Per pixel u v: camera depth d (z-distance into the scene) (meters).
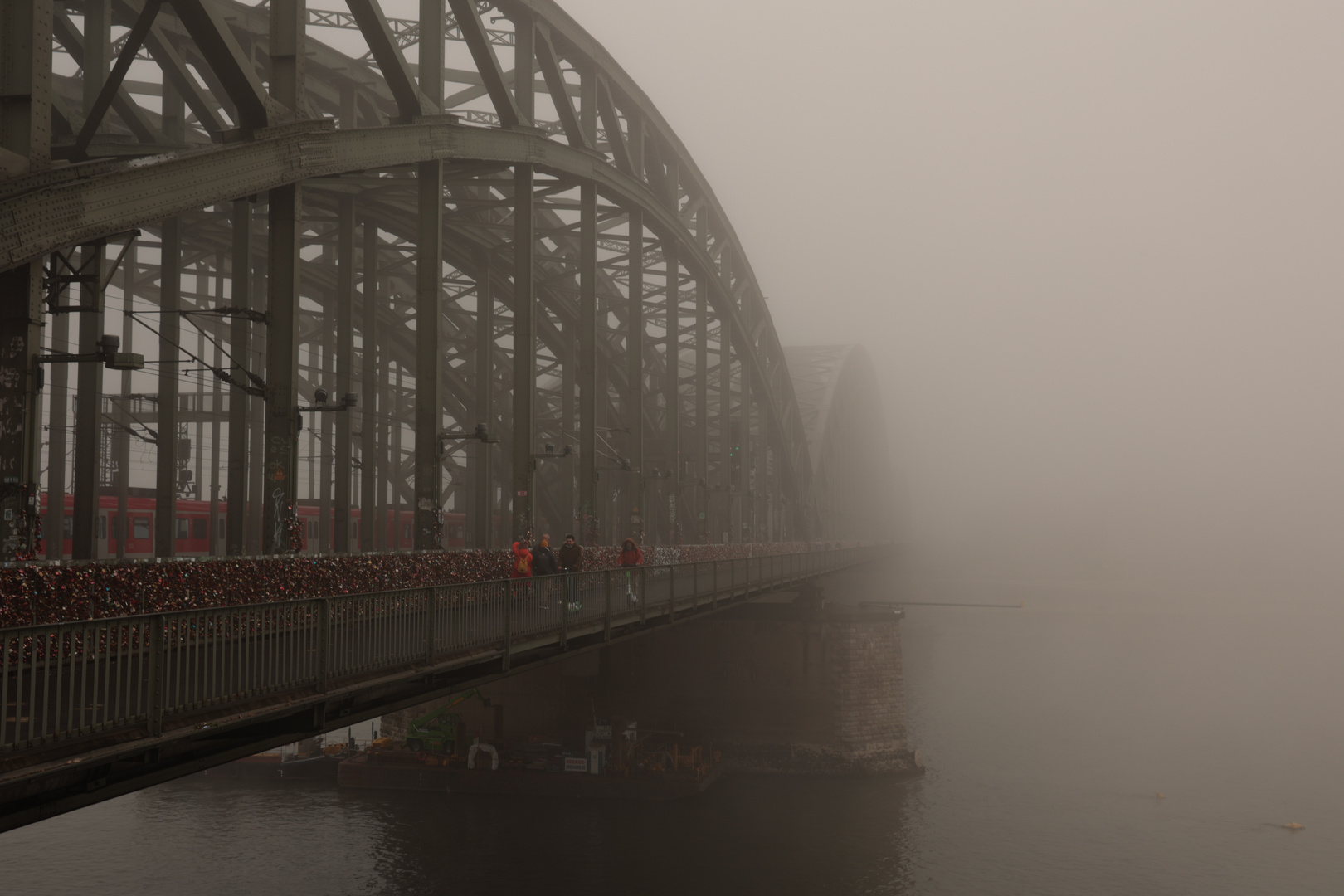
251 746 12.05
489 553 25.33
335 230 47.78
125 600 13.77
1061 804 48.31
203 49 18.94
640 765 49.34
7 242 14.39
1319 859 41.12
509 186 37.56
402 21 36.66
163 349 29.48
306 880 37.03
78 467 26.31
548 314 56.09
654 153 50.69
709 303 61.41
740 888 36.91
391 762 50.03
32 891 35.62
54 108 24.95
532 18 34.97
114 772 10.19
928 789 50.66
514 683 52.97
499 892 36.12
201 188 18.08
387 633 14.16
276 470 20.25
